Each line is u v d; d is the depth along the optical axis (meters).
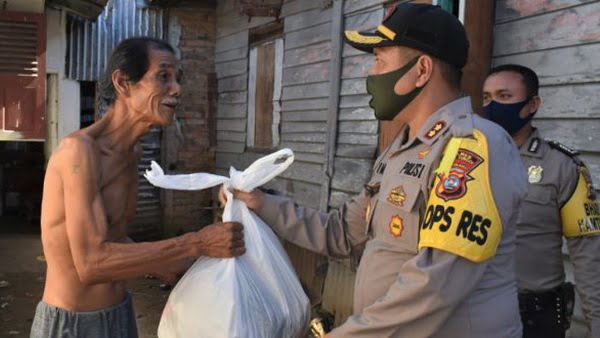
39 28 6.18
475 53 2.93
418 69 1.37
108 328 1.72
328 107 4.79
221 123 7.23
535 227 1.89
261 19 6.09
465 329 1.22
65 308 1.66
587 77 2.55
